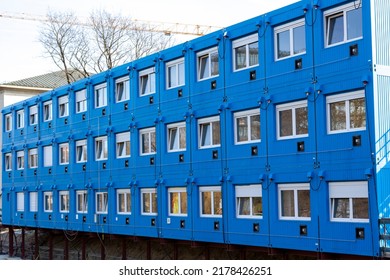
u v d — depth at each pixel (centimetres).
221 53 2495
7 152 4397
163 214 2808
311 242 2089
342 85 1991
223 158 2470
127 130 3084
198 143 2623
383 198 1889
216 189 2528
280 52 2250
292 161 2167
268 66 2272
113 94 3209
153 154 2884
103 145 3316
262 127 2289
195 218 2612
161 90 2842
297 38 2181
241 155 2384
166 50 2814
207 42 2573
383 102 1916
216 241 2497
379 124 1898
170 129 2814
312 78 2095
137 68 3017
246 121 2389
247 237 2350
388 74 1934
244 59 2405
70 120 3606
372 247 1888
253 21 2345
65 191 3669
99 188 3300
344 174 1980
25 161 4138
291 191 2192
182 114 2694
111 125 3216
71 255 3866
